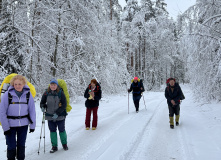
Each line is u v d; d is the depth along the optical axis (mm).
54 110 4086
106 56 14797
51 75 11875
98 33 12977
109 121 7039
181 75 43625
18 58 9773
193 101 11453
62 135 4230
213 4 7566
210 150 4105
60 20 11898
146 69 29000
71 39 11844
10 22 9125
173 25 21234
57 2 11391
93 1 12734
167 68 37781
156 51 30781
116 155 3879
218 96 9141
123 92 18562
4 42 9195
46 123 6672
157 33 29125
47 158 3779
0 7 9188
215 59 7352
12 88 3256
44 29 11555
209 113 7766
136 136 5141
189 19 7965
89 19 12398
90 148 4320
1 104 3125
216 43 7469
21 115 3270
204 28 7672
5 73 8984
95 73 12703
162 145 4527
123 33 24625
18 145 3346
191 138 5000
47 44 12281
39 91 11781
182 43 8391
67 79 11188
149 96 16844
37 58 11922
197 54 8336
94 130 5836
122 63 18844
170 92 6102
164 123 6785
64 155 3930
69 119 7312
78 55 12492
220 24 7855
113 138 5000
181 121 7023
